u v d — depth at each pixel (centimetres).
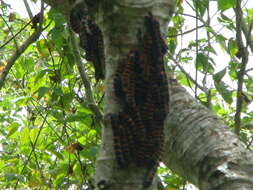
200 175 565
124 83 539
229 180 535
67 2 712
